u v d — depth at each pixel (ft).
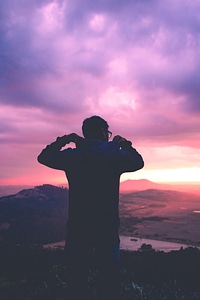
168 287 13.17
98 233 6.07
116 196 6.38
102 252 6.08
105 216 6.14
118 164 6.34
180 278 14.33
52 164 6.41
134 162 6.39
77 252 6.12
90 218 6.11
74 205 6.26
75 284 6.16
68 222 6.34
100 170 6.28
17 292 12.87
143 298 11.98
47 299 12.14
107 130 7.04
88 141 6.50
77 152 6.39
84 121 6.96
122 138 6.81
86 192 6.22
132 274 14.58
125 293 12.27
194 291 13.01
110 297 6.11
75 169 6.34
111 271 6.15
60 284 13.29
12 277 14.89
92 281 10.67
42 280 14.16
